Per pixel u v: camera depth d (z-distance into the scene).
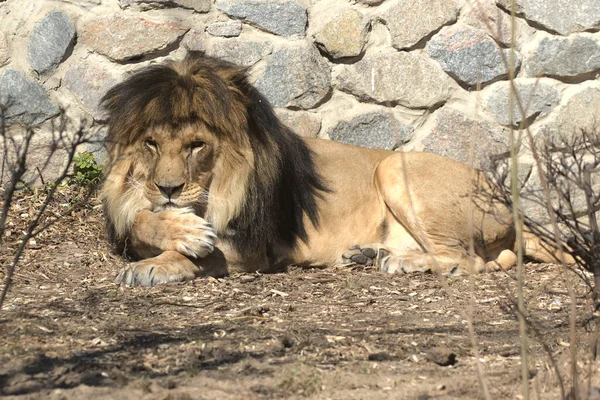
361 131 14.00
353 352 7.38
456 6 13.80
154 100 10.35
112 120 10.78
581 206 13.20
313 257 11.76
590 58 13.84
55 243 11.94
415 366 7.03
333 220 11.91
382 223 12.34
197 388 6.35
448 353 7.05
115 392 6.16
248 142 10.78
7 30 13.60
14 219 12.55
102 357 7.07
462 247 11.77
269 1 13.80
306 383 6.42
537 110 13.91
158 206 10.64
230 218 10.75
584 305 9.03
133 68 13.84
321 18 13.90
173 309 8.96
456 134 13.98
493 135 13.93
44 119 13.70
